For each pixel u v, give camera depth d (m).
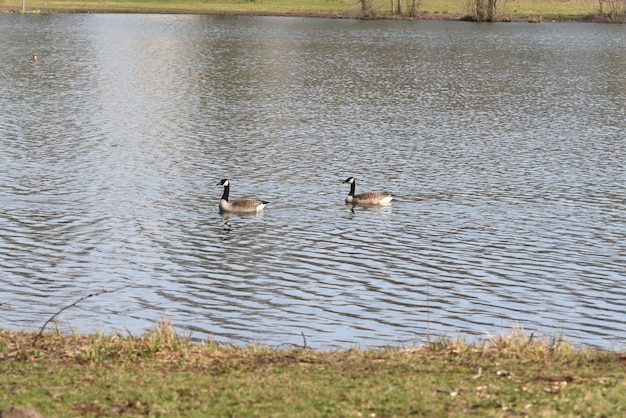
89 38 121.62
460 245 36.75
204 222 39.91
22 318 27.16
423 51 114.50
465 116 69.62
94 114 66.69
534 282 32.06
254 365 18.36
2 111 67.06
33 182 46.09
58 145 55.59
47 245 35.62
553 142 59.72
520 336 25.05
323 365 18.28
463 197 44.88
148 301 29.31
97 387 16.73
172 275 32.28
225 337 25.95
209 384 16.86
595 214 41.88
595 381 16.61
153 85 82.25
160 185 46.41
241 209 41.50
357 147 57.12
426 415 15.00
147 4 173.88
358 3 171.50
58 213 40.53
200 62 99.69
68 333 25.41
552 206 43.28
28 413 14.52
